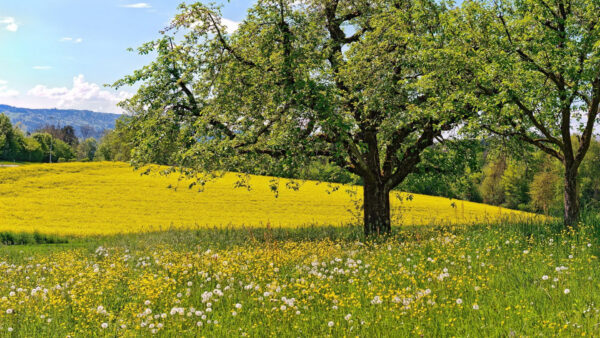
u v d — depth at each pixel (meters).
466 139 17.91
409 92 17.06
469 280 7.97
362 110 17.00
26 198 40.28
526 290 7.31
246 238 19.33
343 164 18.17
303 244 14.12
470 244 11.84
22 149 137.75
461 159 18.41
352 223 23.72
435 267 9.54
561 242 11.30
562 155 16.05
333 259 10.91
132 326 6.44
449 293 7.44
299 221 33.72
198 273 9.32
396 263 10.12
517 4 14.55
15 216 32.84
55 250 18.38
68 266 12.11
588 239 11.16
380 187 18.55
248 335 5.94
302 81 14.72
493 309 6.48
